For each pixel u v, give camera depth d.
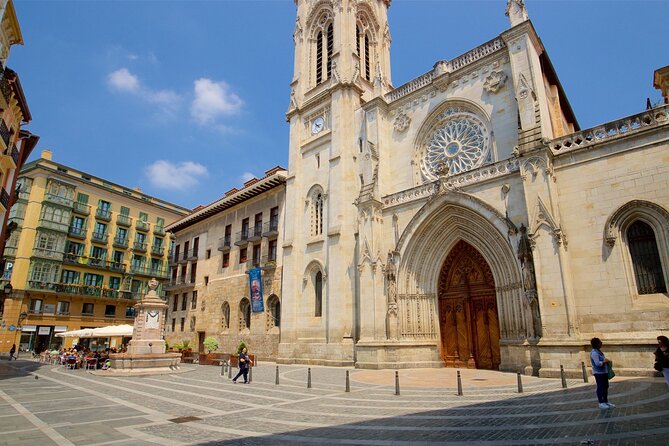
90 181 62.75
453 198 23.75
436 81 29.38
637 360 16.58
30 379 22.20
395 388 15.33
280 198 40.06
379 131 31.27
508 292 21.73
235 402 13.80
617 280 17.73
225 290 43.81
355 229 31.08
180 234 55.31
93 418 11.32
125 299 62.81
